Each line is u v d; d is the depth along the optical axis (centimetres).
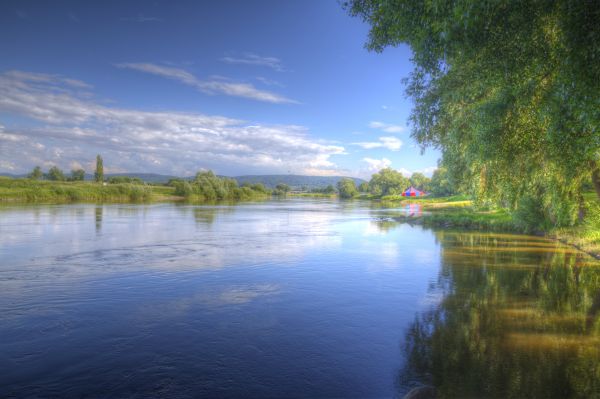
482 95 1563
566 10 751
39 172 14138
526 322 1161
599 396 734
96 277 1678
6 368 847
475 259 2244
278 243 2809
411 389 751
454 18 790
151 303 1335
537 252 2514
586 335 1052
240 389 771
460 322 1166
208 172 13675
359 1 1090
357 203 12112
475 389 765
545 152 1409
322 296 1448
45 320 1148
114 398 727
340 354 941
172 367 861
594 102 800
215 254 2302
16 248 2358
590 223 2817
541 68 969
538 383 787
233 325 1133
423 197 14688
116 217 4578
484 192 2323
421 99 1952
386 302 1378
